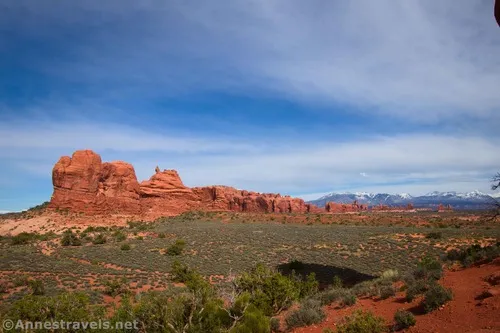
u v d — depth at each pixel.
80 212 96.38
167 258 49.56
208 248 56.91
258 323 13.79
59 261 46.72
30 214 93.44
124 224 95.44
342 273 37.66
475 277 15.38
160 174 135.38
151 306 13.14
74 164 101.19
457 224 91.25
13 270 40.91
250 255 50.31
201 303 14.85
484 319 10.38
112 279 37.59
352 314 13.68
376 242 56.56
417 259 42.09
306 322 14.48
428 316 11.94
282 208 156.50
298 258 47.03
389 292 15.81
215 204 148.50
